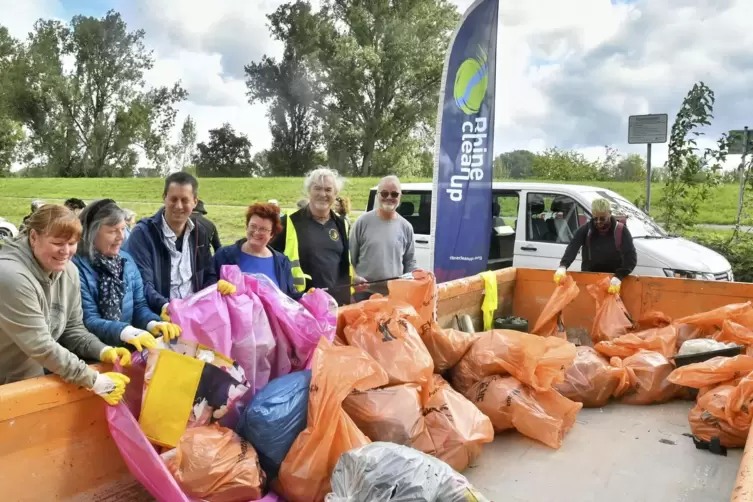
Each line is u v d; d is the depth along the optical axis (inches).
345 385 106.9
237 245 146.9
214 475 100.3
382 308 144.3
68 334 102.8
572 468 139.4
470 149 229.1
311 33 1801.2
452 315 205.8
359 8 1739.7
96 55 1701.5
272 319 125.3
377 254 196.7
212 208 730.2
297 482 106.5
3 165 1552.7
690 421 156.5
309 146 1904.5
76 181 879.1
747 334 179.9
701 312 213.3
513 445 152.2
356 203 708.0
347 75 1715.1
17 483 90.1
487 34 225.3
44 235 90.7
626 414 175.3
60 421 95.3
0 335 96.3
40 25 1630.2
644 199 481.4
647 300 223.1
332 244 178.9
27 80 1587.1
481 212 233.6
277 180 921.5
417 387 131.3
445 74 223.0
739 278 387.2
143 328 117.6
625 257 221.5
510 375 159.2
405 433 122.8
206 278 142.1
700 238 416.8
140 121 1765.5
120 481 104.9
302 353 126.7
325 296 133.4
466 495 88.1
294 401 111.0
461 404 137.7
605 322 214.8
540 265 285.3
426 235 323.0
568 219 283.4
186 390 103.2
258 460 109.7
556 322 215.9
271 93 1877.5
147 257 131.0
